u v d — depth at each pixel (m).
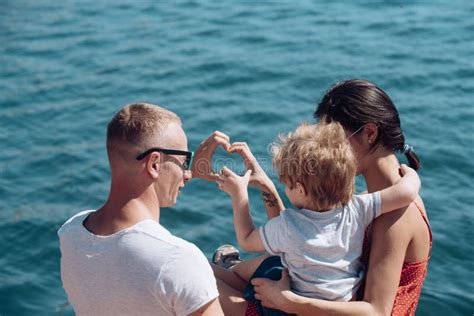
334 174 3.01
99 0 14.68
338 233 3.09
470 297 6.49
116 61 11.77
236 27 12.92
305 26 12.86
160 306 2.76
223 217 7.60
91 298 2.82
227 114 9.79
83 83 11.06
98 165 8.88
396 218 3.12
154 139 2.85
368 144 3.20
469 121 9.55
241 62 11.42
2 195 8.33
